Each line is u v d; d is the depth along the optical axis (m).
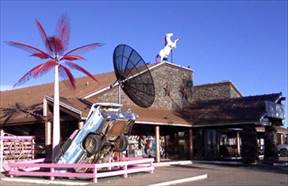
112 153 22.41
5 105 34.41
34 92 37.34
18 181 20.66
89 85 33.09
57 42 22.64
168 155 37.69
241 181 20.03
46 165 20.86
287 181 19.92
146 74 28.16
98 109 20.94
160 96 36.81
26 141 27.34
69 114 26.95
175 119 34.22
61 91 33.38
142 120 30.23
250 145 32.50
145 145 34.62
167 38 38.34
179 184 19.22
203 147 38.19
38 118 28.47
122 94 32.38
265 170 26.11
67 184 18.95
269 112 33.88
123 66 26.31
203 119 35.16
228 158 37.53
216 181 20.16
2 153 25.70
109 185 18.16
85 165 19.58
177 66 39.22
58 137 22.62
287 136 53.47
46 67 22.36
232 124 33.28
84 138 20.89
